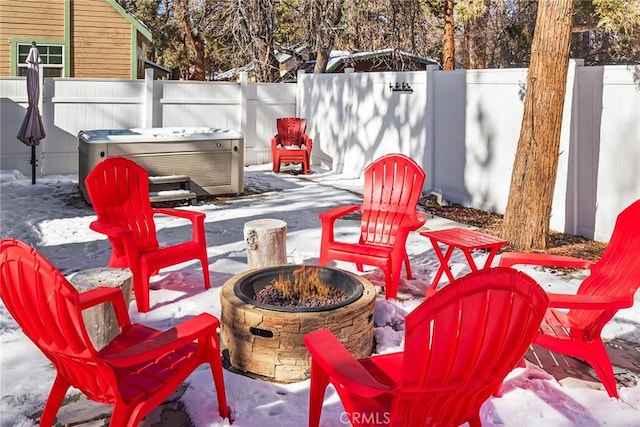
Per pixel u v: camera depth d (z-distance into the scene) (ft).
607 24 44.27
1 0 39.86
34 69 27.73
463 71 25.12
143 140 24.89
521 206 18.44
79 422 8.55
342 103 34.73
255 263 14.66
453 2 56.34
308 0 44.86
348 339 9.98
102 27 42.80
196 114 35.88
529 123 18.10
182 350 8.28
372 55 48.08
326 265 14.88
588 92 19.62
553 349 9.66
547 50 17.58
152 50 72.59
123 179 14.67
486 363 6.35
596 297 8.96
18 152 31.42
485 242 13.04
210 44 56.59
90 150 23.94
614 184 19.02
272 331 9.73
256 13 42.22
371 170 15.92
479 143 24.67
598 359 9.36
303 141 35.99
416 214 14.88
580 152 20.12
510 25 57.52
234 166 27.37
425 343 5.91
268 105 38.68
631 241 9.93
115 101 33.17
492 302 6.00
